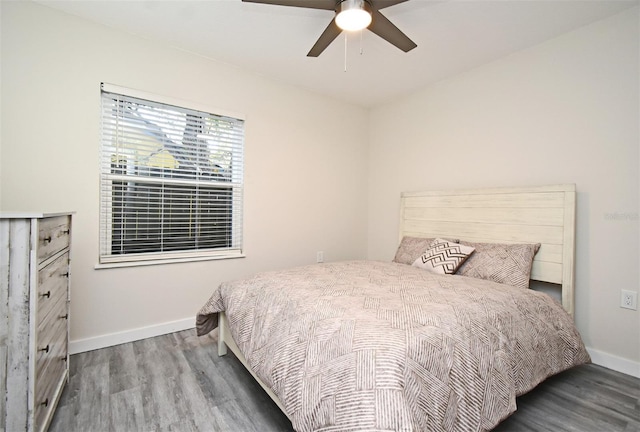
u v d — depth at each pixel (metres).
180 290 2.68
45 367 1.38
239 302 1.89
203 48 2.61
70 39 2.18
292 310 1.54
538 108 2.45
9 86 1.99
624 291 2.04
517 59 2.58
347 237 3.84
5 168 1.99
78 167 2.22
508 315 1.58
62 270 1.65
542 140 2.43
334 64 2.84
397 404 0.96
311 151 3.49
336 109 3.70
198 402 1.67
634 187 2.00
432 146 3.26
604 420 1.55
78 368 2.01
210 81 2.78
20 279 1.19
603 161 2.13
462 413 1.16
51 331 1.47
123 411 1.58
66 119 2.18
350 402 1.03
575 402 1.70
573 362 1.82
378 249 3.91
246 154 3.02
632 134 2.01
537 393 1.79
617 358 2.07
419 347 1.14
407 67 2.88
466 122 2.95
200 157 2.80
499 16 2.11
